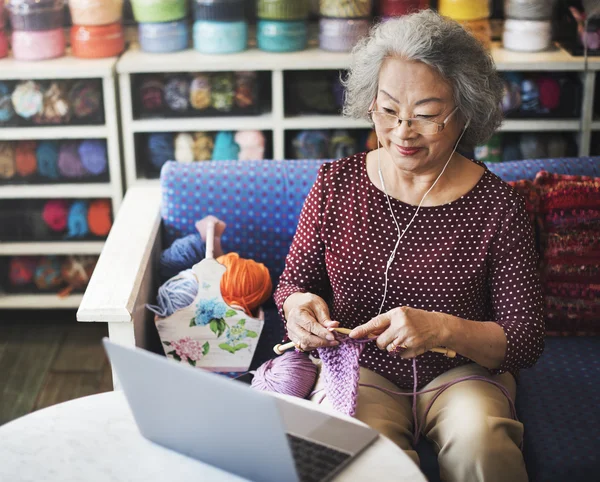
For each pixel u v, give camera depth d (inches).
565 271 69.9
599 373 66.9
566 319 70.6
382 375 59.8
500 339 55.1
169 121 101.6
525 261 57.3
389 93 54.3
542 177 70.6
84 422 46.5
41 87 99.1
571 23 100.3
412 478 42.3
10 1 98.0
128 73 98.9
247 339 68.1
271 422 38.0
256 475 41.5
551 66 98.2
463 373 58.8
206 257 68.0
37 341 104.0
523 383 65.6
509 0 101.7
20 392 93.7
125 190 105.9
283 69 99.3
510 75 100.7
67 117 100.4
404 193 58.7
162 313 67.1
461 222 57.6
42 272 106.5
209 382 38.7
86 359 100.3
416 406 59.1
